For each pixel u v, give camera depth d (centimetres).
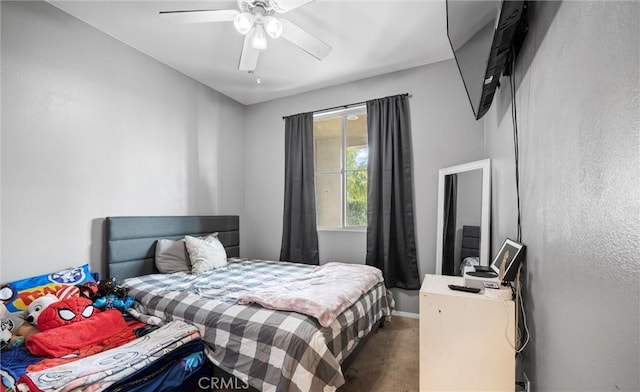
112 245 243
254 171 408
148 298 207
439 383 144
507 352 134
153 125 289
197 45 269
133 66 271
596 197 72
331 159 371
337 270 250
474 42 138
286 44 265
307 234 355
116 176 256
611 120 65
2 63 191
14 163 195
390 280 301
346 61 296
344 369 176
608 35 66
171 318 188
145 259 269
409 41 262
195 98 337
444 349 144
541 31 113
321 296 176
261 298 173
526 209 138
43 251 208
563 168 92
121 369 135
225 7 218
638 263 55
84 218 232
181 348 160
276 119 392
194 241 290
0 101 189
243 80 340
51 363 143
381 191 316
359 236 333
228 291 206
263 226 399
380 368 201
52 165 214
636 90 55
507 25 114
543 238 113
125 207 263
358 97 338
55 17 216
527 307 136
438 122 297
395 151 306
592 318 74
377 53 282
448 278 180
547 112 107
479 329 138
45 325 169
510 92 169
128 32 249
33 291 187
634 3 56
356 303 198
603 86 68
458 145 288
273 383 138
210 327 169
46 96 212
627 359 59
